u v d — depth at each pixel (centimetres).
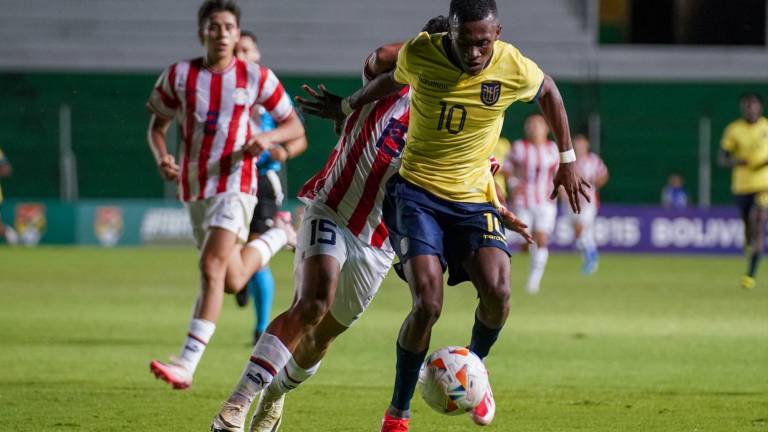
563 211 9700
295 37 11656
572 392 2772
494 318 2023
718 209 9425
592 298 5619
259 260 2864
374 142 2041
